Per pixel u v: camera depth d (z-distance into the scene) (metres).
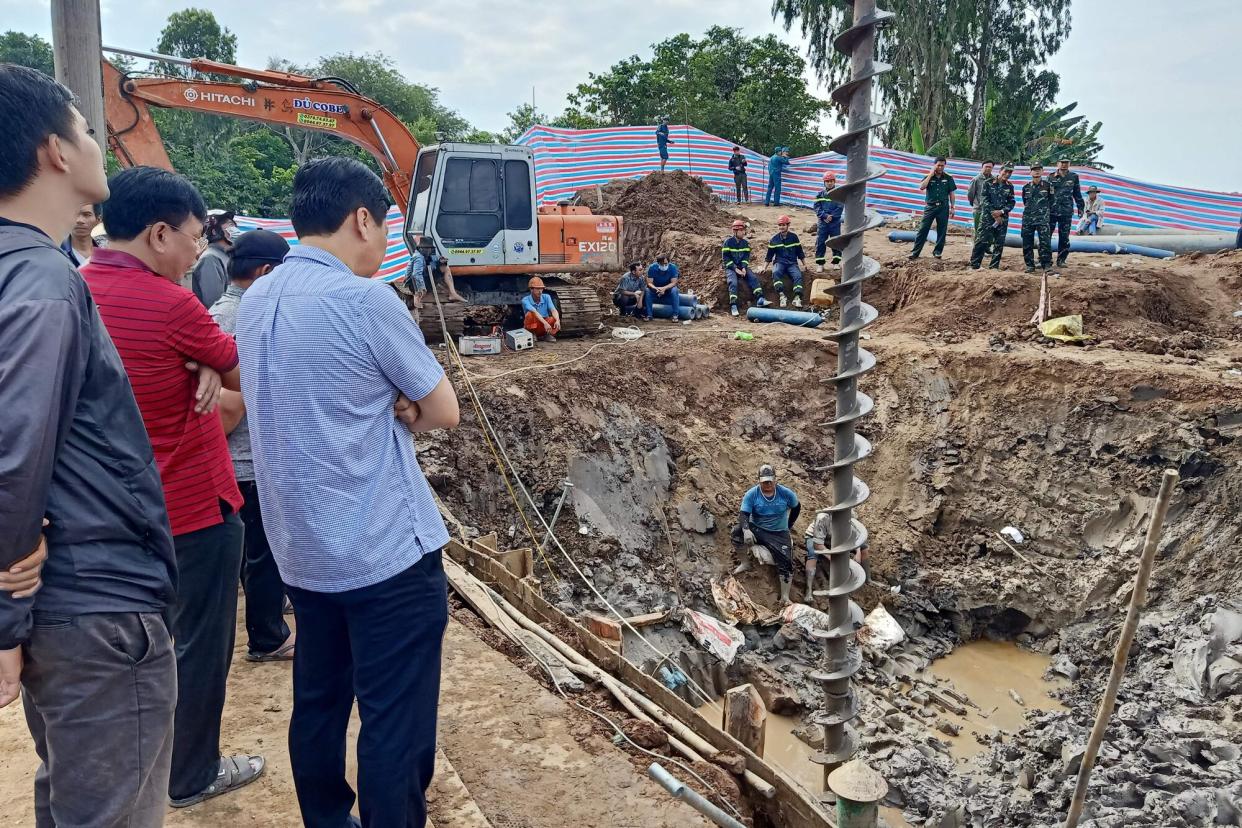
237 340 2.56
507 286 14.77
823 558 11.69
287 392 2.41
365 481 2.45
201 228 3.02
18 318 1.76
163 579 2.19
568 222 14.71
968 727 9.24
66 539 1.98
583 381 12.56
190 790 3.34
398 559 2.48
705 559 11.59
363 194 2.57
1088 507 11.21
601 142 26.31
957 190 24.88
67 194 2.00
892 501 12.49
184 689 3.21
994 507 11.85
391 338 2.45
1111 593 10.48
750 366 13.96
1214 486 10.34
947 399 12.90
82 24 5.72
